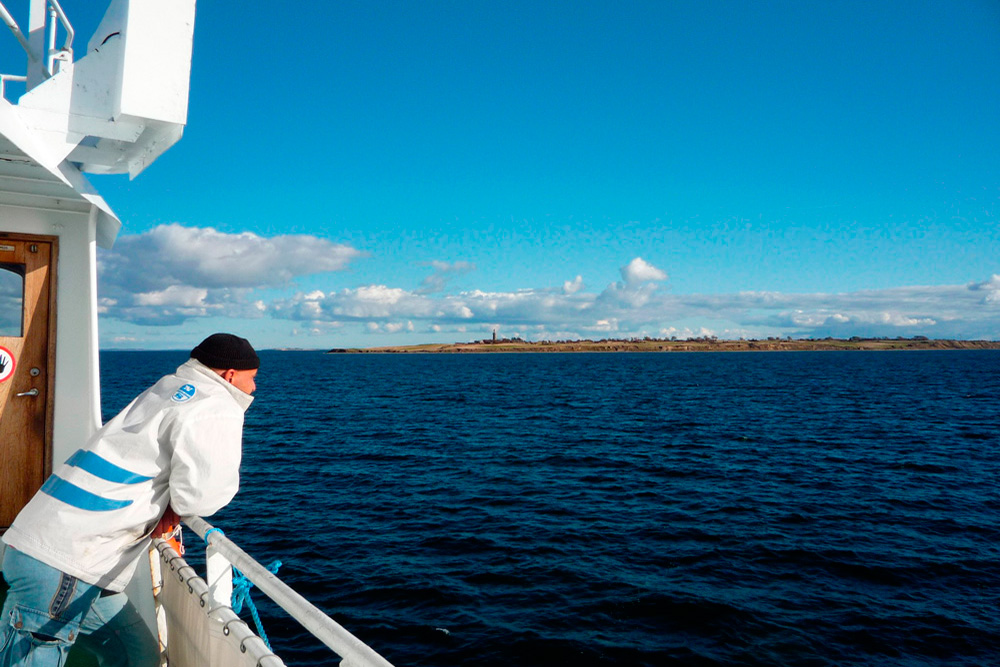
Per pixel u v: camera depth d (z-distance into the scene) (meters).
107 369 91.50
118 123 3.26
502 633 7.79
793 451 21.77
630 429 27.95
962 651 7.52
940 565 10.23
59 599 2.18
